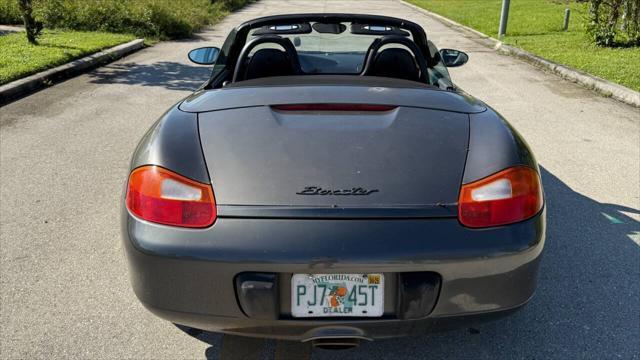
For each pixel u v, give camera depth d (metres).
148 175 1.99
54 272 2.99
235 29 3.37
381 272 1.84
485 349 2.38
